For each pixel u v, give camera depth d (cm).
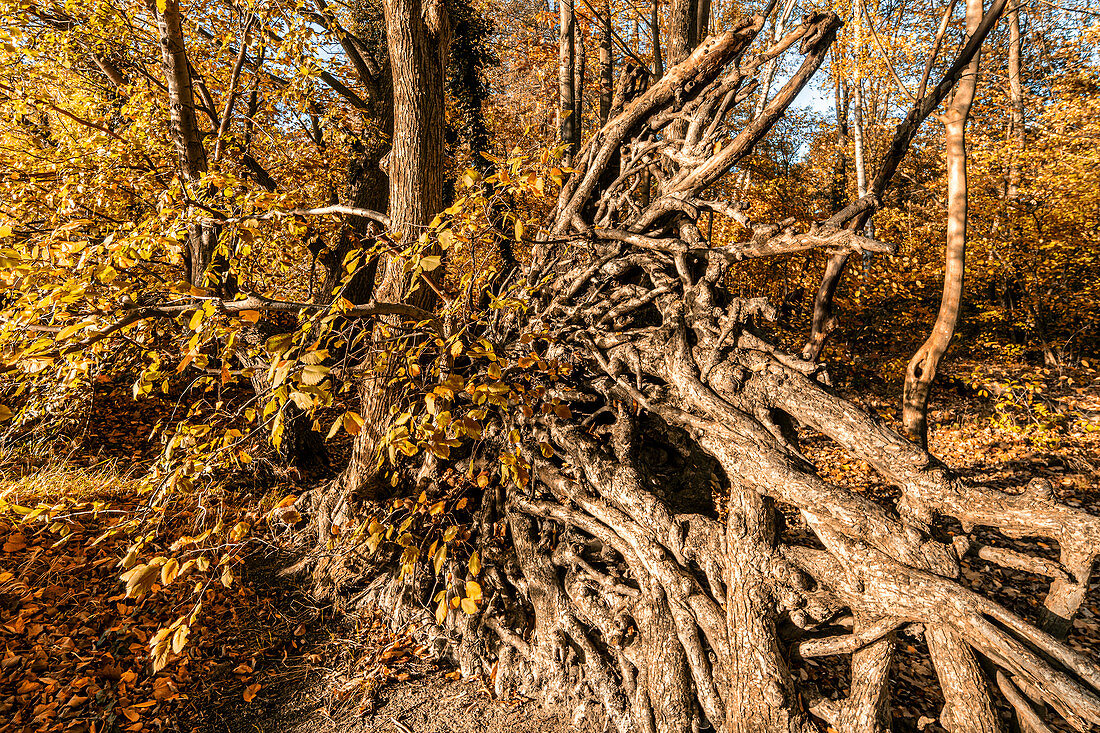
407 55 365
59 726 261
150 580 234
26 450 514
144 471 538
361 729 274
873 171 1441
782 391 264
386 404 380
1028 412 802
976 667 200
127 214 503
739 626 240
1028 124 1173
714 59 343
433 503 336
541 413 342
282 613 352
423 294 396
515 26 1359
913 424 657
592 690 273
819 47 316
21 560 375
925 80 745
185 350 286
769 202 1030
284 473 514
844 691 306
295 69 592
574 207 397
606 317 344
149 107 511
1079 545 193
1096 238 881
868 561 222
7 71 520
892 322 1048
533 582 306
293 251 541
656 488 315
